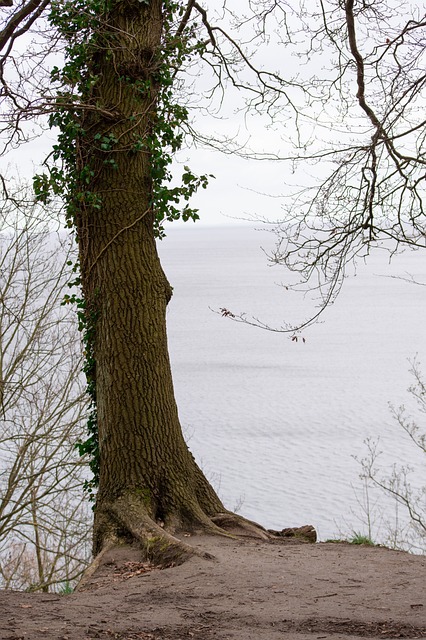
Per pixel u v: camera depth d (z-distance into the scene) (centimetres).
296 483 3634
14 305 1630
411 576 729
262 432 4712
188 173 986
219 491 3553
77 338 1661
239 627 576
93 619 593
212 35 1070
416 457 4038
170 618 601
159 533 857
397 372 7188
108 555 858
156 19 974
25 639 518
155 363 959
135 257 957
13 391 1619
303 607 631
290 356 8488
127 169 958
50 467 1603
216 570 757
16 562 1888
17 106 854
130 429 944
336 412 5316
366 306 14700
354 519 3111
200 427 4878
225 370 7338
